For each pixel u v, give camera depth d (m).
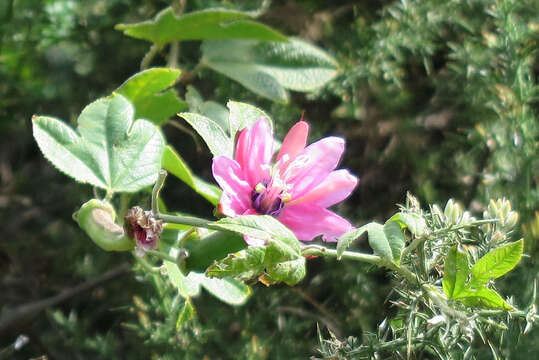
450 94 1.13
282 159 0.81
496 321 0.85
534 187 1.08
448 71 1.14
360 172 1.15
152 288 1.07
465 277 0.81
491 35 1.08
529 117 1.06
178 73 0.92
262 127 0.81
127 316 1.10
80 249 1.16
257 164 0.81
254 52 1.05
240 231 0.78
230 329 1.08
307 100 1.16
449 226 0.83
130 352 1.08
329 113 1.16
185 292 0.86
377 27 1.13
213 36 1.01
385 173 1.14
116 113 0.85
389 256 0.79
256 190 0.81
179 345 1.02
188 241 0.86
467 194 1.09
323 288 1.10
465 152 1.12
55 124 0.83
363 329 1.01
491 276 0.81
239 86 1.15
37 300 1.16
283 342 1.05
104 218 0.80
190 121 0.83
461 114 1.12
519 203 1.03
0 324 1.09
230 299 0.87
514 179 1.04
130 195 0.90
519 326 0.85
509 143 1.05
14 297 1.16
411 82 1.15
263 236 0.78
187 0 1.13
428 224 0.84
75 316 1.10
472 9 1.12
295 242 0.78
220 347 1.06
